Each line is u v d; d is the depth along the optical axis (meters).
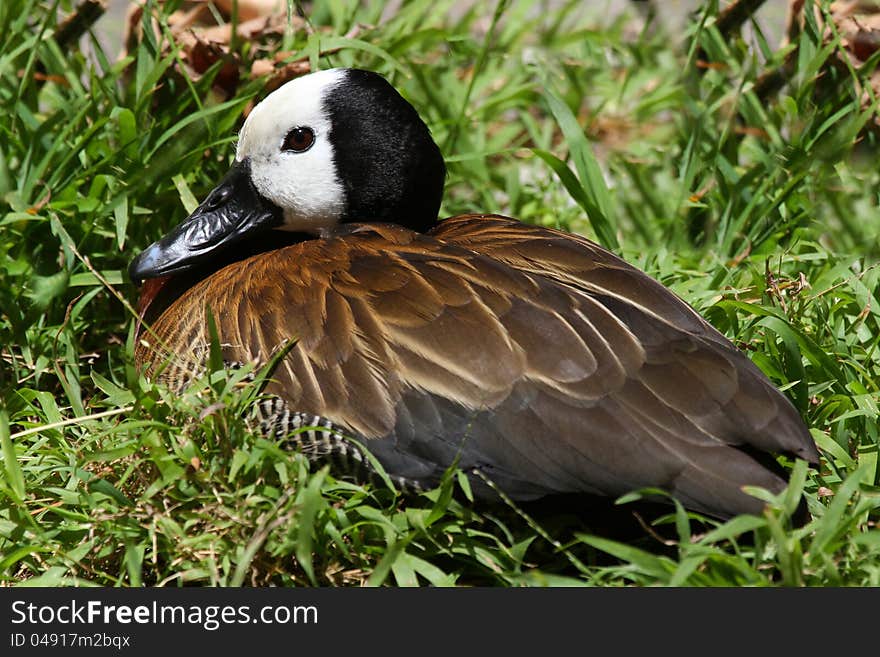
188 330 7.03
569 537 6.29
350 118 7.73
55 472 6.71
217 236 7.96
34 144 8.72
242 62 9.73
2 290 8.02
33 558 6.20
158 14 9.57
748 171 9.69
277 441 6.40
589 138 10.88
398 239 6.99
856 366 7.20
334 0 11.08
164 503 6.04
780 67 10.38
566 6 11.99
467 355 6.14
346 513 6.16
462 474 5.99
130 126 8.80
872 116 9.80
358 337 6.36
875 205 9.58
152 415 6.39
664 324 6.31
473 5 12.45
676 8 12.61
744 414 5.88
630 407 5.91
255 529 5.86
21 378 7.87
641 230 9.77
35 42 9.13
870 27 9.98
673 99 10.95
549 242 6.93
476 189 10.19
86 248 8.44
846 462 6.64
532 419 5.98
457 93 11.00
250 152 7.95
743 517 5.51
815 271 8.72
